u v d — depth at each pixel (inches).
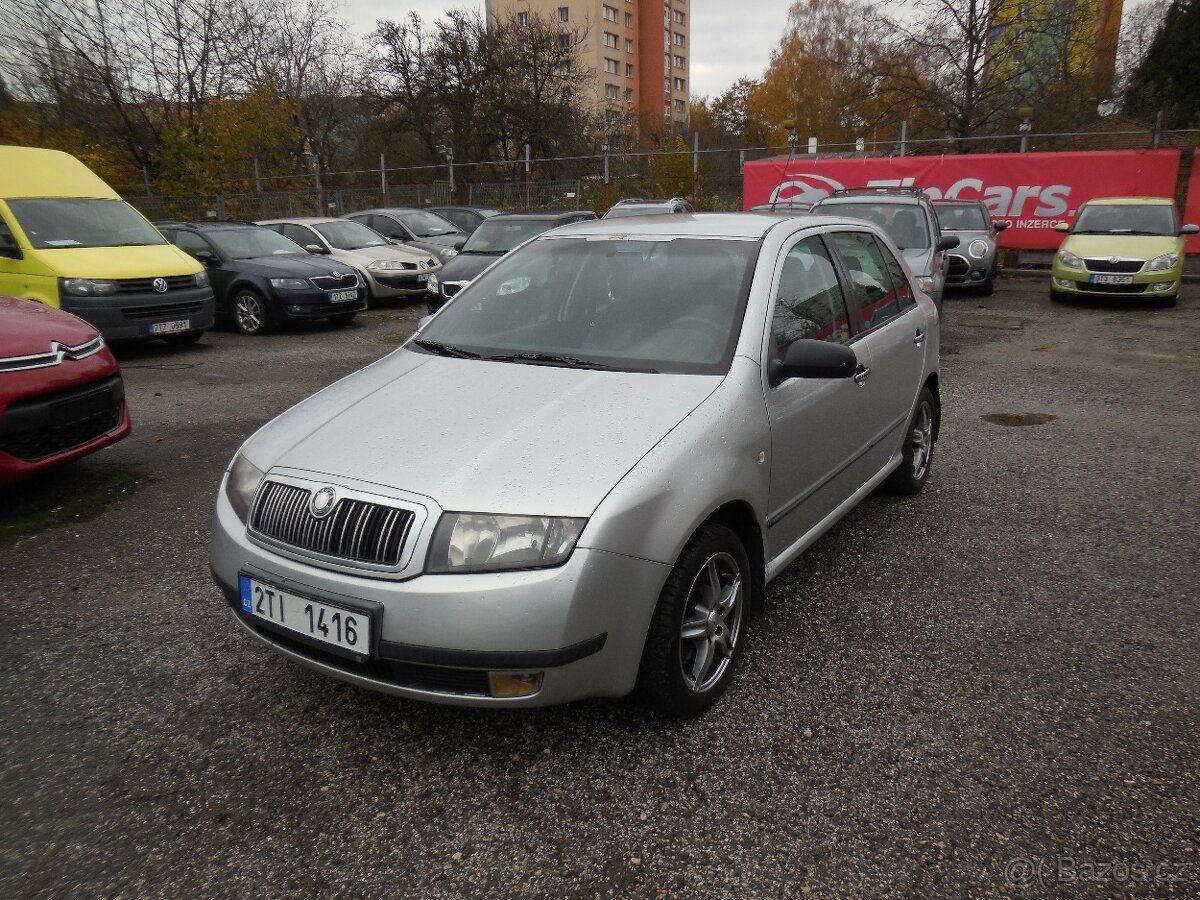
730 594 120.7
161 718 118.4
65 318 207.5
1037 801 100.3
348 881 90.2
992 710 118.1
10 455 180.4
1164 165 646.5
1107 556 168.9
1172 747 109.7
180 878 90.7
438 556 97.0
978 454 237.9
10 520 190.7
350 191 1001.5
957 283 570.3
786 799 101.3
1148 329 450.9
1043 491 207.0
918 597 152.3
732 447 115.2
